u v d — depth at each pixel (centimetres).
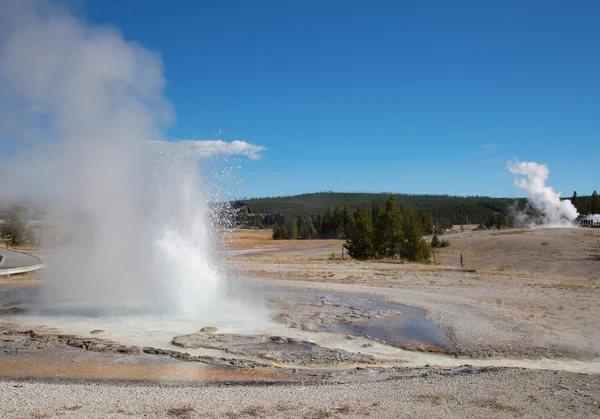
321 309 1678
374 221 5288
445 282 2389
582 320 1434
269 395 795
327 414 702
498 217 9888
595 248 4331
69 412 697
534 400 765
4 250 3566
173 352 1123
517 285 2253
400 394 798
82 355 1098
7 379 923
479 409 725
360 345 1219
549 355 1112
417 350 1172
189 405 738
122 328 1360
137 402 750
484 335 1271
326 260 3884
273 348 1181
